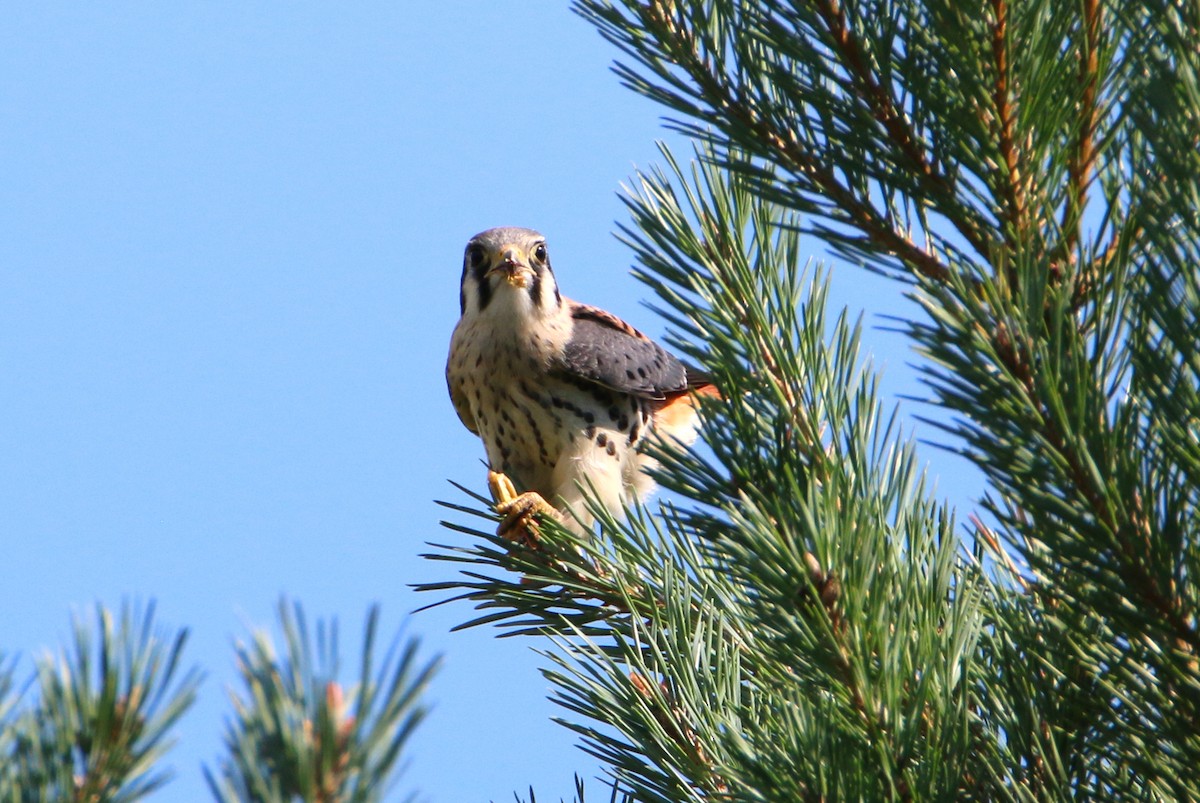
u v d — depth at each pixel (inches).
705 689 183.3
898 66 169.3
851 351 198.7
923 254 177.3
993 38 161.2
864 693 158.6
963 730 156.3
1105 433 143.5
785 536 165.9
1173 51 135.7
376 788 94.5
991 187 166.6
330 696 96.7
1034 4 160.1
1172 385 136.9
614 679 187.0
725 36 186.9
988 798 162.1
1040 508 149.3
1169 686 155.4
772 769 150.9
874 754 152.9
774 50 183.6
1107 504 143.6
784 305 214.7
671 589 198.2
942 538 184.5
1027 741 167.3
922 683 156.7
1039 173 164.6
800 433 190.9
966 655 168.1
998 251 153.1
